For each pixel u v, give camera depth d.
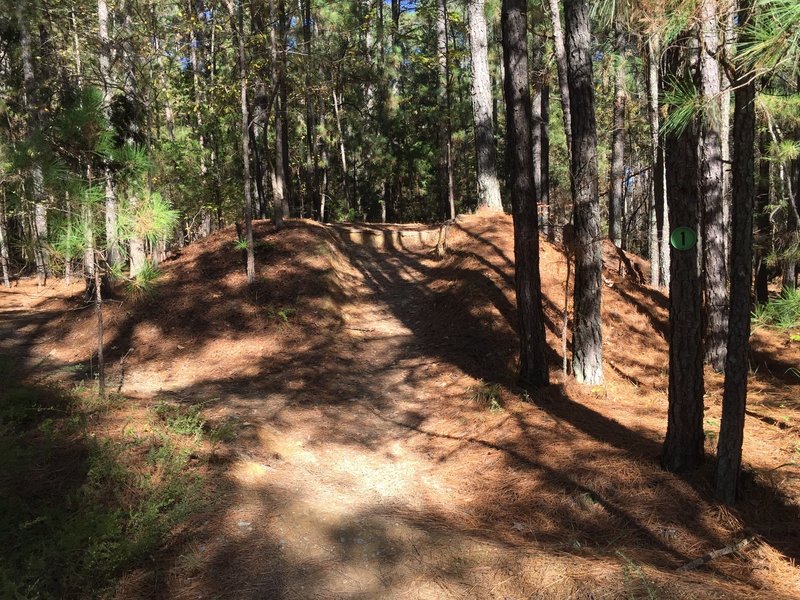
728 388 4.27
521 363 7.20
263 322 9.45
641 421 6.28
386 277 12.73
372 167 23.12
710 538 3.95
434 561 3.65
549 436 5.75
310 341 8.99
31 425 5.05
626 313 9.96
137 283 5.84
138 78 11.66
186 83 15.23
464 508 4.69
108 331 9.33
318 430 6.16
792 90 5.78
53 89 12.62
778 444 5.47
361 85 21.44
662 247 12.34
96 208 5.26
